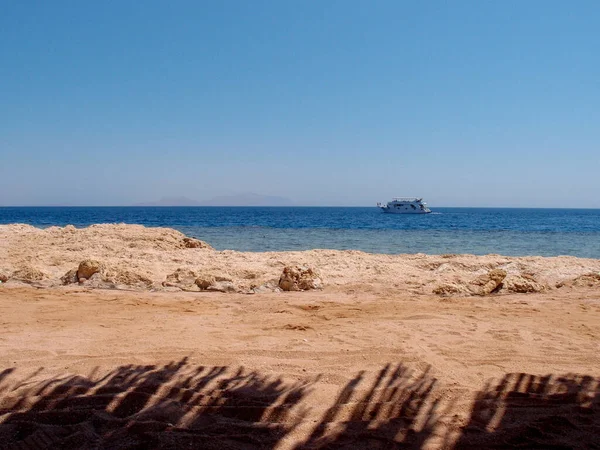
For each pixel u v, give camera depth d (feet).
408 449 10.36
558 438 10.92
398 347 17.01
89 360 14.87
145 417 11.37
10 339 16.96
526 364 15.57
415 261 41.93
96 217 263.49
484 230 141.08
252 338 17.85
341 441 10.61
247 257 42.78
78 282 29.14
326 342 17.52
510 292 28.94
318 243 88.22
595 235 119.44
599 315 22.35
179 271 30.48
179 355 15.58
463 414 12.01
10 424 10.93
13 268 31.71
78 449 10.03
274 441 10.54
